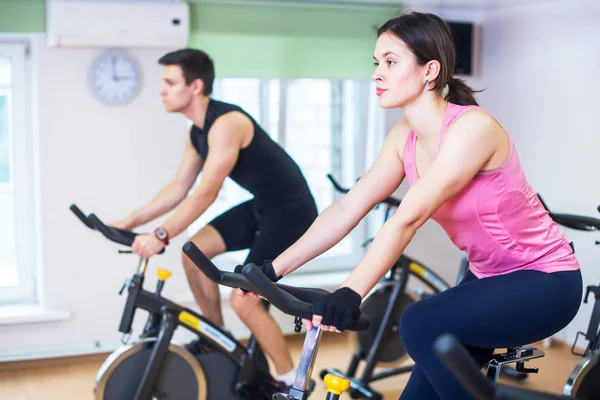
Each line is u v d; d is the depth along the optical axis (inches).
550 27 179.8
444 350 42.8
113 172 171.9
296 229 129.9
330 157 208.5
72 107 167.6
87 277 172.1
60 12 156.3
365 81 202.8
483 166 69.9
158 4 163.3
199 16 173.5
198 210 122.3
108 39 161.0
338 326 58.4
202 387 124.5
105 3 159.5
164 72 124.1
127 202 173.6
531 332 70.5
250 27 177.9
